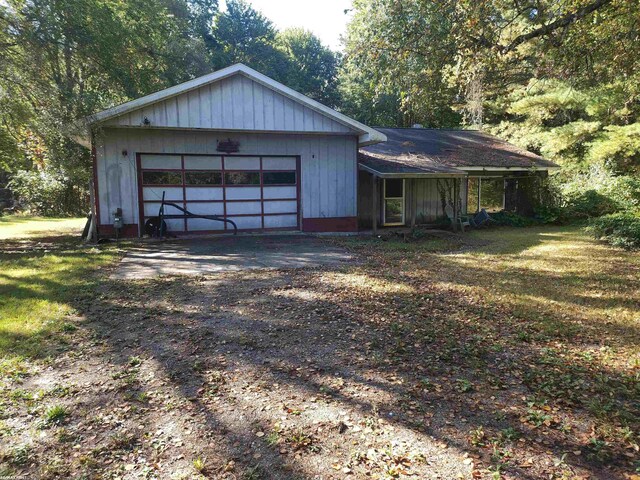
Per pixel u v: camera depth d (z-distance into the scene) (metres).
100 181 12.02
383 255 10.61
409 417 3.31
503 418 3.30
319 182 14.28
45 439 3.03
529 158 19.08
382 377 3.97
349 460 2.81
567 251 11.27
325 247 11.65
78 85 14.84
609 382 3.91
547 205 18.94
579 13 8.07
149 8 19.75
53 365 4.18
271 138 13.64
